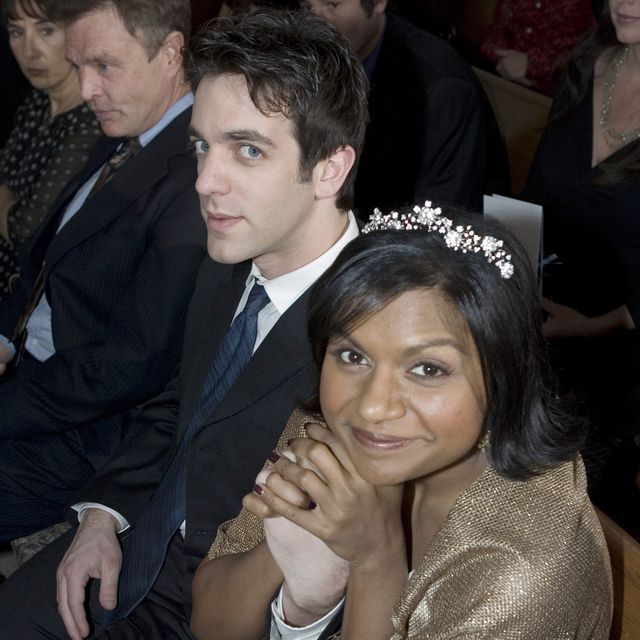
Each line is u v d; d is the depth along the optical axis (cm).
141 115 235
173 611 191
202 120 164
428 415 118
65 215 264
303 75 159
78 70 236
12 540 253
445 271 115
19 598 199
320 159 165
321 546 136
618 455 225
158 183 228
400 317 115
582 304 264
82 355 225
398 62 323
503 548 122
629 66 268
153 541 191
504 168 339
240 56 158
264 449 174
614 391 247
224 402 176
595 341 260
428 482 137
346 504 128
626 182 261
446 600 123
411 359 117
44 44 285
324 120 162
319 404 151
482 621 118
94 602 197
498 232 123
